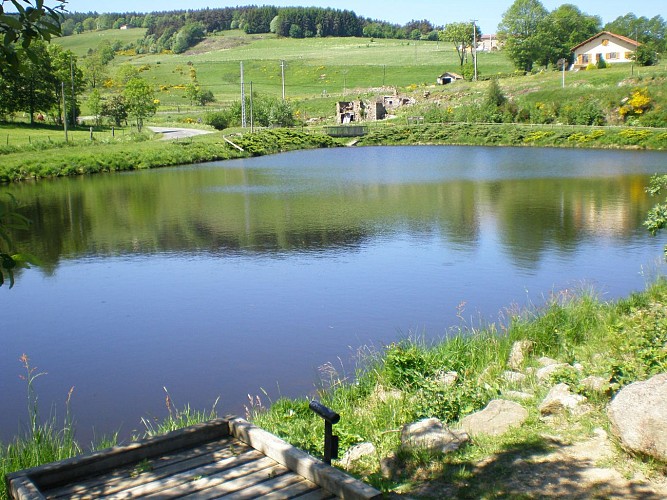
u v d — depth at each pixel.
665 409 5.68
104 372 11.57
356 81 118.94
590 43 91.69
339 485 5.19
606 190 32.81
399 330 13.31
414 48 158.38
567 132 63.34
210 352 12.37
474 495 5.51
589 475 5.65
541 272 17.67
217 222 25.44
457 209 27.95
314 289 16.39
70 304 15.52
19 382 11.22
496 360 9.66
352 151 61.88
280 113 80.56
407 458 6.26
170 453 6.07
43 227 24.84
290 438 7.30
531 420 6.88
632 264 18.30
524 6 98.75
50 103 73.75
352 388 9.25
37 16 4.45
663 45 100.25
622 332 9.62
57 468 5.53
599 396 7.26
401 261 19.09
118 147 52.47
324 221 25.44
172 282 17.25
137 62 157.38
